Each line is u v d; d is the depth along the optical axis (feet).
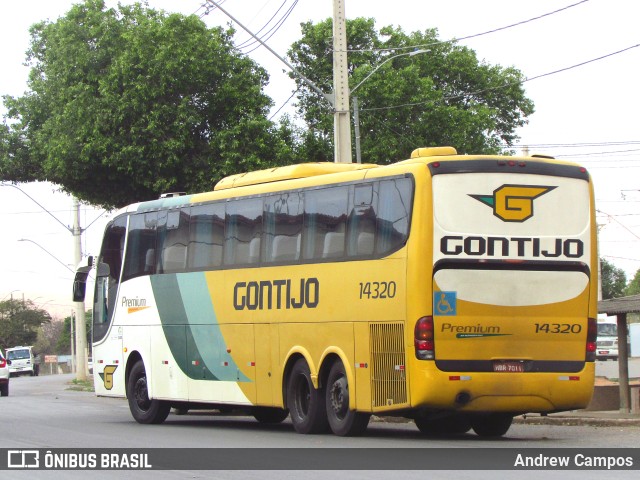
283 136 100.22
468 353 47.39
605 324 204.13
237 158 94.43
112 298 72.13
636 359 202.69
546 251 48.60
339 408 52.54
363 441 50.19
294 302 55.11
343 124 75.46
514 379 47.83
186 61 93.25
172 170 94.79
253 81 98.27
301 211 55.26
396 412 49.01
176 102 95.09
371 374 49.67
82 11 98.22
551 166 49.16
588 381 49.32
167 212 66.80
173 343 65.05
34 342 380.58
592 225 49.78
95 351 73.87
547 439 52.11
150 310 67.56
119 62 92.99
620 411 74.59
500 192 48.14
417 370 46.83
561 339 49.01
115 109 93.15
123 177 95.40
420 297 46.96
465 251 47.39
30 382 178.81
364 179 51.16
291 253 55.67
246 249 59.26
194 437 54.70
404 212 48.16
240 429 61.62
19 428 62.18
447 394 46.88
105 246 73.31
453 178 47.67
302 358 54.75
